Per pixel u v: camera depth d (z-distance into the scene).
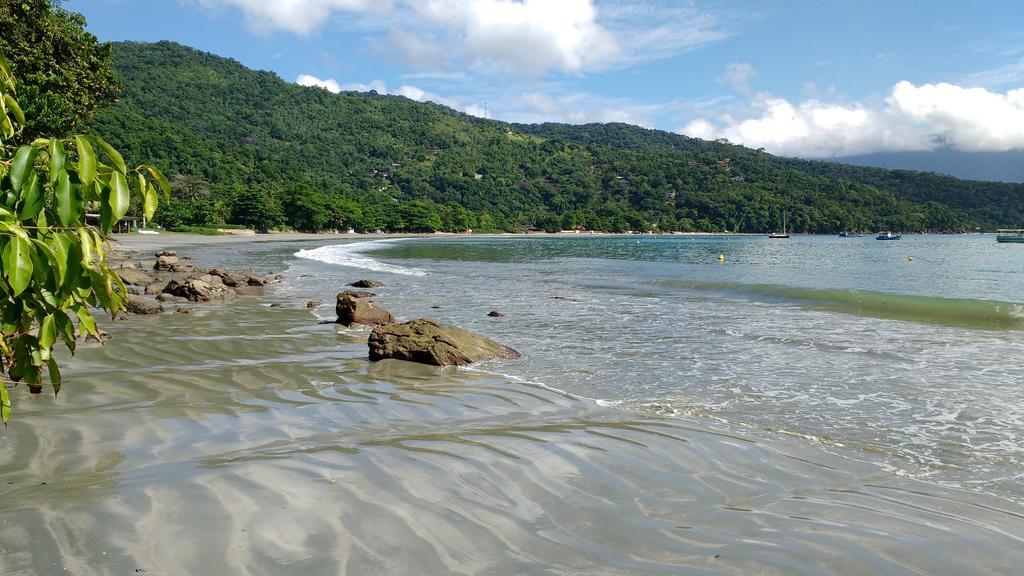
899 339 11.67
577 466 4.94
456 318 14.34
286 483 4.34
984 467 5.16
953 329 12.90
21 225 2.51
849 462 5.24
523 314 15.08
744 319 14.35
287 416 6.26
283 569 3.18
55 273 2.47
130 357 9.05
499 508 4.07
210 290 17.66
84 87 28.81
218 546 3.39
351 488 4.30
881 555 3.55
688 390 7.79
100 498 4.02
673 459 5.19
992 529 3.96
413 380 8.12
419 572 3.21
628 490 4.48
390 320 13.14
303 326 12.53
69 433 5.45
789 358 9.84
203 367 8.48
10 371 2.78
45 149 2.51
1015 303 16.31
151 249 50.78
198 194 113.62
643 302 17.77
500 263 38.72
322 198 125.50
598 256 50.50
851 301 17.52
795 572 3.33
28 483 4.28
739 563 3.42
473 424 6.15
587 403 7.11
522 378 8.41
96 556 3.25
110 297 2.63
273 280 23.39
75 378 7.60
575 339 11.61
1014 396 7.48
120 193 2.46
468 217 160.88
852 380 8.34
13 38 24.81
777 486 4.66
